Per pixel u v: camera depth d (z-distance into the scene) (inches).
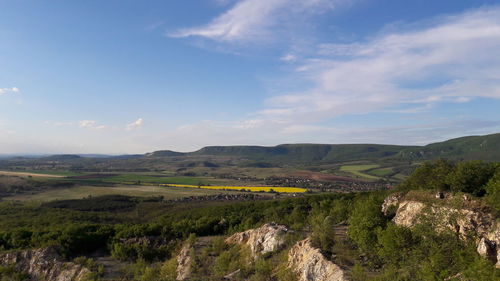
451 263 1136.8
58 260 2349.9
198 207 4913.9
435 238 1278.3
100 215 4207.7
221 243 2388.0
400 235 1330.0
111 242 2770.7
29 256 2357.3
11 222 3459.6
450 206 1523.1
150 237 2908.5
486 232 1307.8
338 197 4190.5
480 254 1197.1
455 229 1381.6
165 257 2576.3
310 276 1416.1
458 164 1980.8
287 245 1942.7
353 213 2187.5
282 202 4352.9
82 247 2691.9
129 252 2559.1
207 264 2112.5
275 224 2257.6
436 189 1865.2
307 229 2335.1
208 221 3277.6
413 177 2245.3
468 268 1003.9
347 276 1235.9
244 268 1849.2
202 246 2546.8
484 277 932.0
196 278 1829.5
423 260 1184.8
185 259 2237.9
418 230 1328.7
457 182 1742.1
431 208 1578.5
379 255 1406.3
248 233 2368.4
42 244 2576.3
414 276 1149.1
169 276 2034.9
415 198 1892.2
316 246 1604.3
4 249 2608.3
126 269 2252.7
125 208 5059.1
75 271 2186.3
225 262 1972.2
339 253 1545.3
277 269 1700.3
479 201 1478.8
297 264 1595.7
